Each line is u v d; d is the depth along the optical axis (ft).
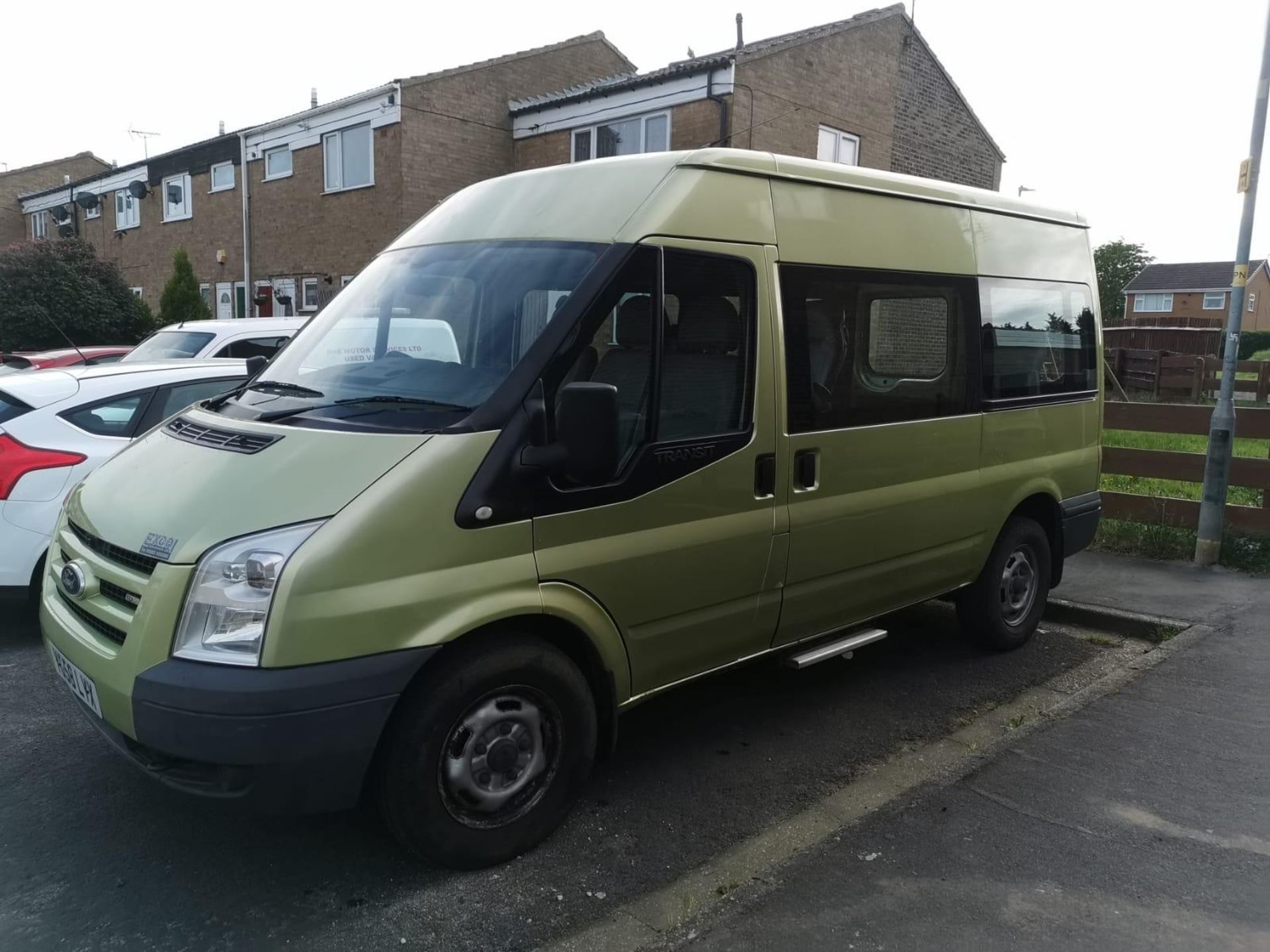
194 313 67.67
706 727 14.79
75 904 9.93
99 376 18.25
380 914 9.80
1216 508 22.68
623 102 53.21
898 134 58.49
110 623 9.71
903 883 10.12
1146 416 24.88
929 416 15.11
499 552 9.96
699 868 10.73
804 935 9.27
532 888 10.30
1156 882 10.15
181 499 9.85
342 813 11.76
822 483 13.37
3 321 64.85
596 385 9.78
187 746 8.79
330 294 64.23
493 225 12.39
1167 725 14.11
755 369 12.34
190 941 9.36
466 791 10.16
